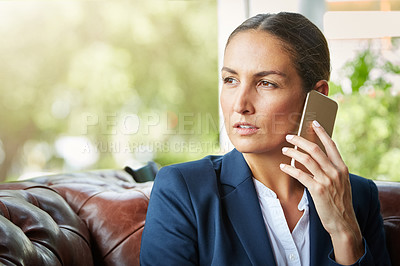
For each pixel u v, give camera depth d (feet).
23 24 39.58
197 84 41.50
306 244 4.11
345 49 16.34
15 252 3.78
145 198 6.02
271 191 4.13
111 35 40.57
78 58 40.50
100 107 40.70
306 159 3.70
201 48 41.39
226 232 3.95
